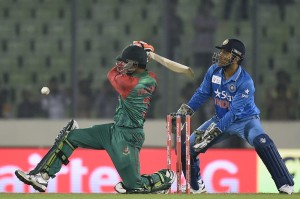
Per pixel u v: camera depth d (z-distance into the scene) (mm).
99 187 44938
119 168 29406
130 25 51938
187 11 50656
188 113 32031
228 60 30578
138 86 29016
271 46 51625
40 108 50406
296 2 52062
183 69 30547
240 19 51031
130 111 29172
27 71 52031
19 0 53031
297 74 51406
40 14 52906
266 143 31109
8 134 49000
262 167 45156
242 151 45219
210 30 50562
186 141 30469
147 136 48281
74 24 49969
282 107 50344
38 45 52625
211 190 45062
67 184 44875
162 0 50062
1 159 45469
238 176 45188
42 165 29422
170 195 28531
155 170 45406
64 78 51719
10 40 52750
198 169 31922
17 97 51000
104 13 52000
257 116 31562
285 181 31359
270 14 51875
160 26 51812
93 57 50938
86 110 49656
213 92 31484
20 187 45156
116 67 29344
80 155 44969
